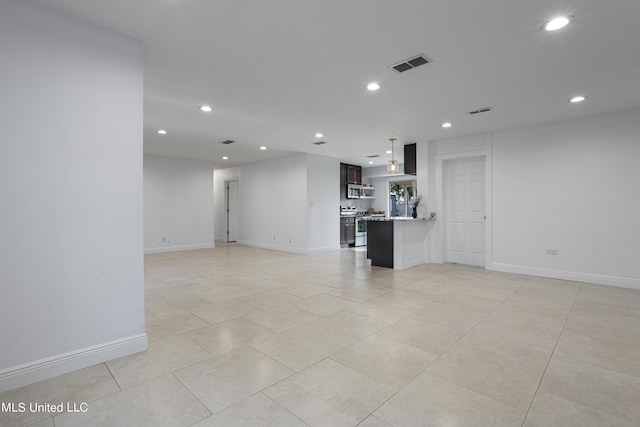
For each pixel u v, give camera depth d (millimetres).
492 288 4227
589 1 1970
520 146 5070
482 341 2570
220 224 10586
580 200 4551
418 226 6098
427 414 1657
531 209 4973
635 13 2090
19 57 1922
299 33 2354
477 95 3613
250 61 2801
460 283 4516
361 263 6230
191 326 2904
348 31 2328
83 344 2141
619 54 2662
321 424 1578
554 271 4773
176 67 2910
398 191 10391
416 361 2236
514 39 2432
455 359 2268
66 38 2084
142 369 2121
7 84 1884
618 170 4262
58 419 1612
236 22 2205
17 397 1796
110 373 2066
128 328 2336
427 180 6090
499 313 3238
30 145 1956
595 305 3479
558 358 2283
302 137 5758
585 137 4496
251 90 3463
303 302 3637
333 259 6770
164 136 5699
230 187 10141
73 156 2109
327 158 8094
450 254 6195
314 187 7723
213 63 2834
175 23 2207
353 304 3555
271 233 8461
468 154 5660
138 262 2383
